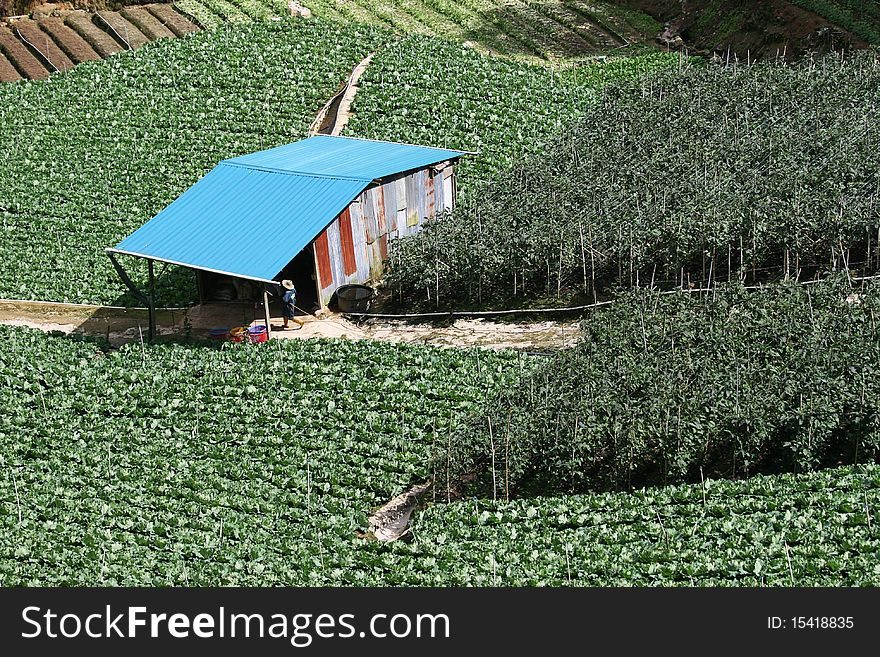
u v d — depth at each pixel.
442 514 28.20
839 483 26.62
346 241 42.38
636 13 74.69
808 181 40.81
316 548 27.31
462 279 41.00
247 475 31.02
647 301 36.03
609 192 43.94
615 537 26.00
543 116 57.00
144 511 29.55
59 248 50.59
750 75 54.22
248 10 73.56
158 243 41.38
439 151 47.47
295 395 35.19
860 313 32.69
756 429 28.16
